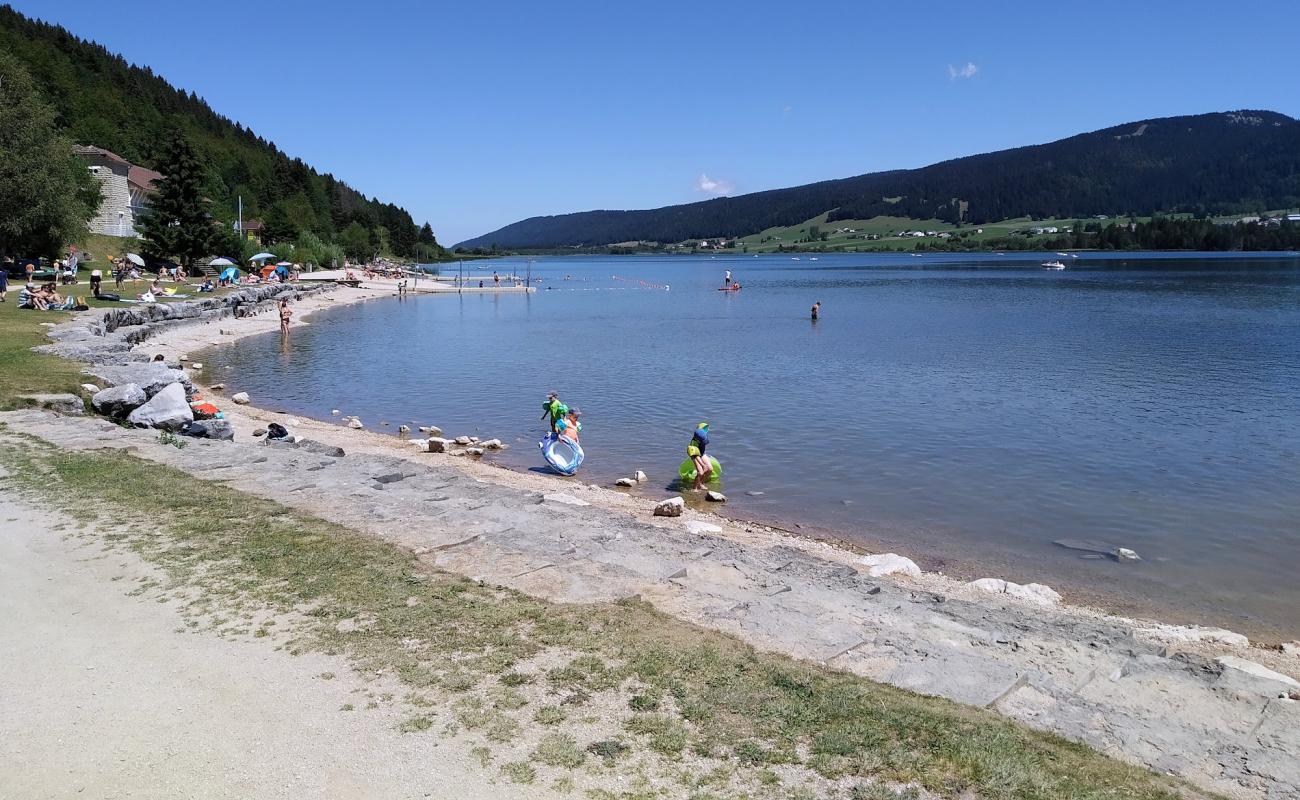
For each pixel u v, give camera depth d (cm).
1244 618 1198
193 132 15838
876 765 606
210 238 7519
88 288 4988
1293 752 676
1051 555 1452
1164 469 1969
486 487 1521
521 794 559
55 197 5022
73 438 1628
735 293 9812
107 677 707
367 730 633
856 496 1798
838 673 777
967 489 1839
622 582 1013
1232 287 8812
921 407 2745
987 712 712
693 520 1574
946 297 8331
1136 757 655
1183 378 3259
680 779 582
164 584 916
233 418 2475
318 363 3900
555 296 9519
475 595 925
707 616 915
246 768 581
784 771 596
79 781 563
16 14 15362
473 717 656
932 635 918
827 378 3378
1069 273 12475
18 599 866
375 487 1446
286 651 764
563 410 2150
